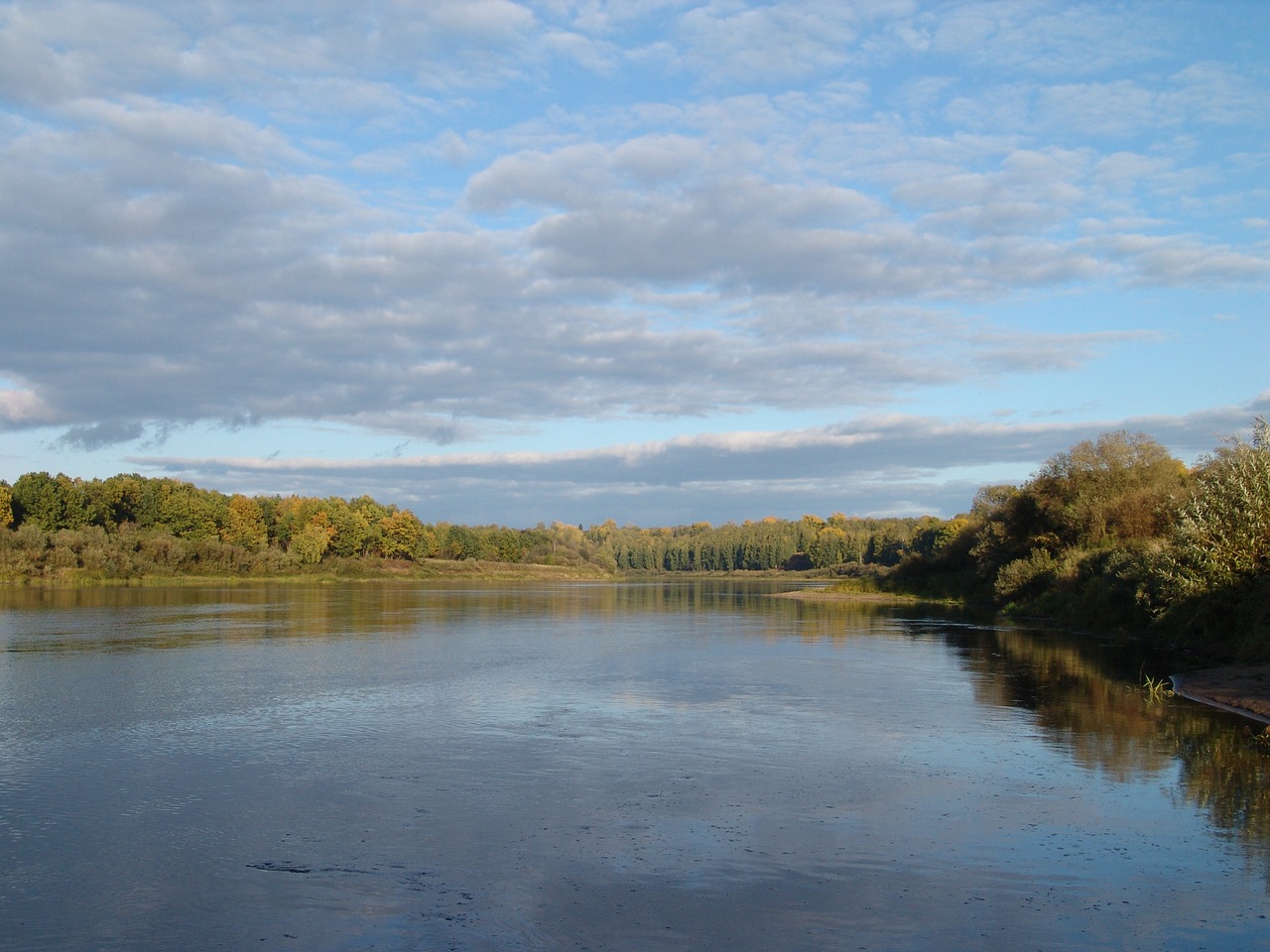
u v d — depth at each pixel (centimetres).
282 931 1073
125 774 1791
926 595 9819
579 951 1020
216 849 1353
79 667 3369
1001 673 3278
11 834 1423
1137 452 7181
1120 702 2641
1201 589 3841
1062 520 7331
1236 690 2739
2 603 7244
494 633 5016
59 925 1091
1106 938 1058
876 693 2809
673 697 2730
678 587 15150
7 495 10825
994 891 1197
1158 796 1631
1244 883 1228
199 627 5169
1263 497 3759
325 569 14188
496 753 1975
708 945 1036
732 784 1711
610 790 1669
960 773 1798
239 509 14175
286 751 1992
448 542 17862
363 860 1307
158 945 1038
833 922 1098
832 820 1493
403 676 3172
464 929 1077
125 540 11300
